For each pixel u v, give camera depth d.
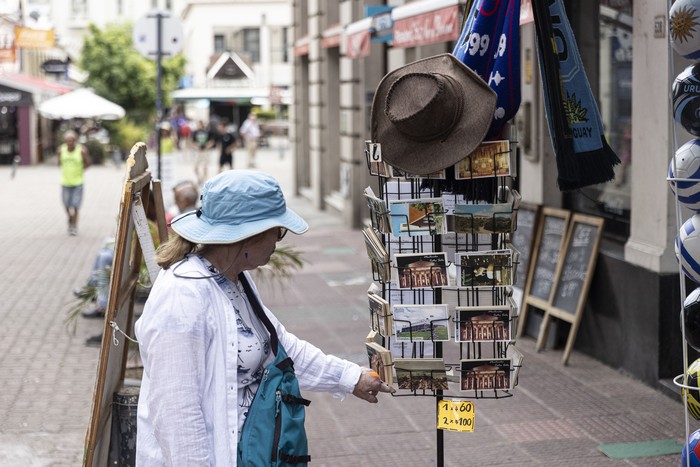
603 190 8.05
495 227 3.36
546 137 8.58
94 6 73.88
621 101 7.77
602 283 7.68
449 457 5.79
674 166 3.74
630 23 7.53
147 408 2.97
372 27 11.93
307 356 3.38
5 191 26.84
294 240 16.17
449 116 3.24
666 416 6.39
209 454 2.87
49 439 6.24
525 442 6.00
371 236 3.46
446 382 3.45
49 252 15.25
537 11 4.12
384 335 3.42
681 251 3.84
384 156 3.38
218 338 2.94
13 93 37.66
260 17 61.03
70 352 8.59
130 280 4.22
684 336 3.81
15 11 40.34
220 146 29.06
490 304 3.45
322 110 20.75
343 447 6.02
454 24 8.63
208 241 2.95
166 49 12.83
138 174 4.14
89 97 28.84
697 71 3.78
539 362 7.83
